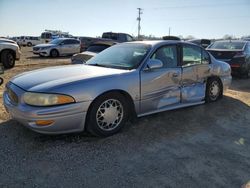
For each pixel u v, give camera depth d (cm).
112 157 394
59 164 369
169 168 375
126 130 486
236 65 1072
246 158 416
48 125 398
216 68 658
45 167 361
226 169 381
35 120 394
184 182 346
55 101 398
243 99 748
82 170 359
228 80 705
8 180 331
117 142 440
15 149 402
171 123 534
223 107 648
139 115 498
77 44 2373
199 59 616
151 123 525
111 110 453
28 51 2991
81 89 415
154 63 497
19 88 425
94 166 369
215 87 670
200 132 505
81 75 447
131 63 504
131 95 473
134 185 334
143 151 418
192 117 573
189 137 480
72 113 409
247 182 353
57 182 332
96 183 334
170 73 535
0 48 1295
